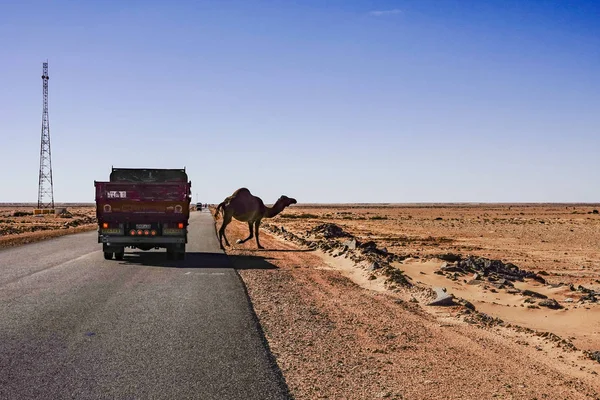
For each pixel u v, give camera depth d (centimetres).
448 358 900
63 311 1139
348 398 689
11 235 3547
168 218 2141
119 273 1752
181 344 891
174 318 1080
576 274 2288
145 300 1272
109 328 995
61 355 825
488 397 723
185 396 666
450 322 1229
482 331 1150
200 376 738
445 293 1466
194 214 9462
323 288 1552
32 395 661
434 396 712
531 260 2781
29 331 969
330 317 1153
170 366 778
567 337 1184
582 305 1475
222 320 1065
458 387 753
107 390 680
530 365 912
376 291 1579
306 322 1092
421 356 900
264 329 1023
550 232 5116
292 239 3466
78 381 712
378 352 908
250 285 1541
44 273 1742
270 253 2552
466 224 6719
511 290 1692
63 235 3672
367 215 10694
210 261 2136
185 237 2147
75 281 1567
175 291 1402
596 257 2952
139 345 883
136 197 2128
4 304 1212
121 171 2553
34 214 8738
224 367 777
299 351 885
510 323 1291
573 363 966
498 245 3644
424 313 1312
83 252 2452
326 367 809
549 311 1442
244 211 2792
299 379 751
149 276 1684
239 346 884
